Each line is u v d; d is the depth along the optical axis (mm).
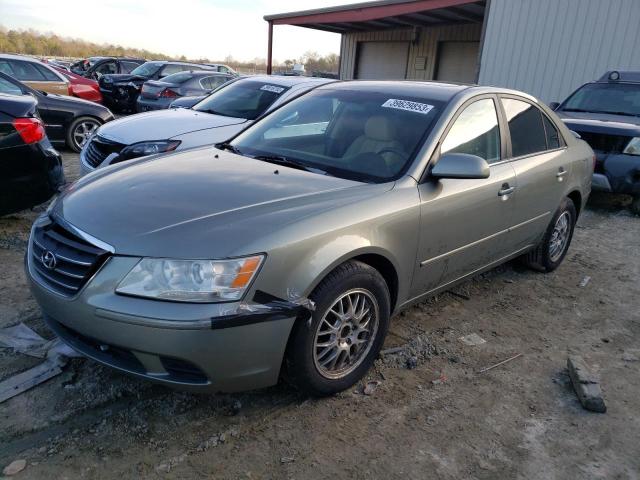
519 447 2619
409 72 21109
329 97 3928
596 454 2615
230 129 6031
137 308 2240
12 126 4613
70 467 2299
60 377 2883
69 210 2684
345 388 2893
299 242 2465
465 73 19188
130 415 2639
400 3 15883
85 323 2346
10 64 10539
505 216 3875
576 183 4824
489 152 3775
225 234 2363
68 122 8969
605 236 6453
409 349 3389
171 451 2434
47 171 4918
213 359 2291
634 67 11133
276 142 3682
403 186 3045
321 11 17984
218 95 7262
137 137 5734
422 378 3131
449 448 2576
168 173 3066
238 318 2275
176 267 2258
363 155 3305
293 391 2918
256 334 2352
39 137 4836
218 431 2578
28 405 2654
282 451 2480
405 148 3254
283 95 6727
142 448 2438
